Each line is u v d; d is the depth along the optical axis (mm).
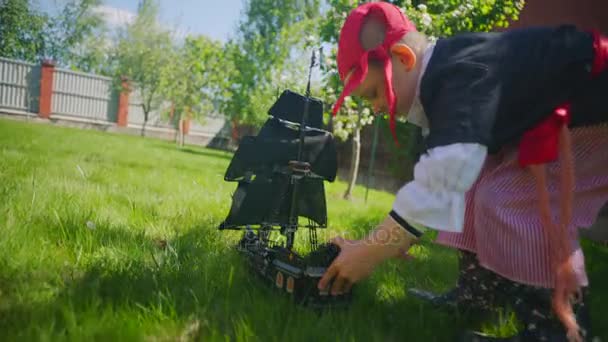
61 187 4172
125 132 29141
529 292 1789
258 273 2354
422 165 1495
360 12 1694
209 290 2082
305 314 1867
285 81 11055
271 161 2572
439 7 7574
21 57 34312
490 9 7246
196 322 1719
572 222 1736
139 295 1957
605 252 4410
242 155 2629
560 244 1592
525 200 1754
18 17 32188
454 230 1450
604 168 1800
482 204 1827
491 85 1521
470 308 2166
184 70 24672
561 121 1604
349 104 8586
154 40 30484
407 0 7137
